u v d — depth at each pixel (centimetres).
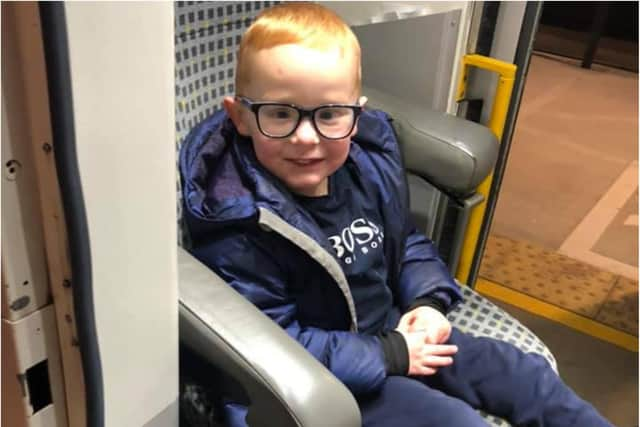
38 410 56
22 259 49
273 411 61
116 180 50
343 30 85
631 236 216
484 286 188
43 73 44
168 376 64
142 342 59
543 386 95
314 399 60
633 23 401
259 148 84
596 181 247
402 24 121
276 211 81
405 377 91
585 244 211
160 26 50
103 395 57
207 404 82
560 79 348
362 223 96
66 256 50
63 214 48
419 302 100
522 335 105
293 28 81
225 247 82
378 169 99
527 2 118
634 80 355
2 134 45
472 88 128
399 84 126
